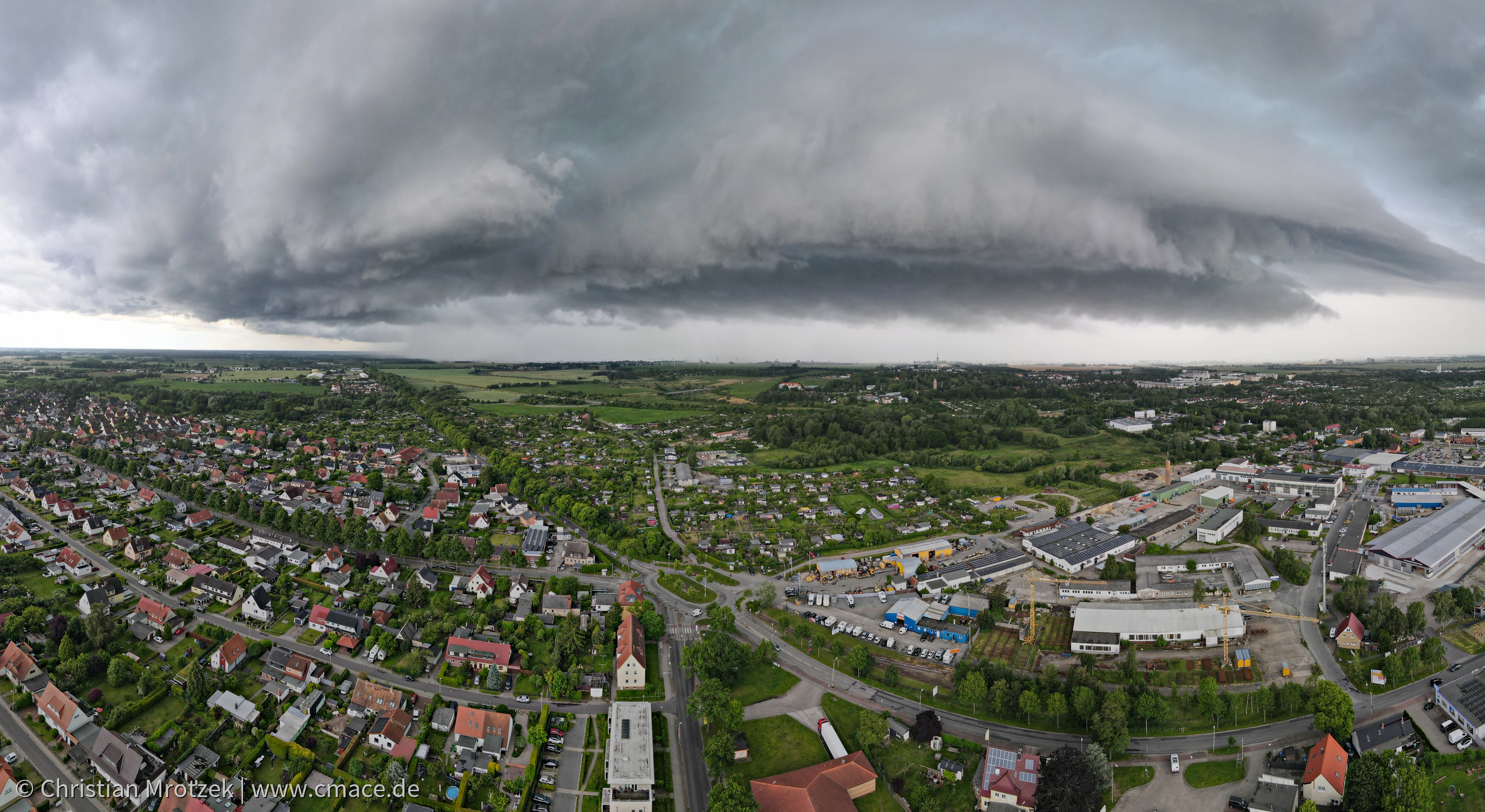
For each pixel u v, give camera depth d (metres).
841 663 186.38
